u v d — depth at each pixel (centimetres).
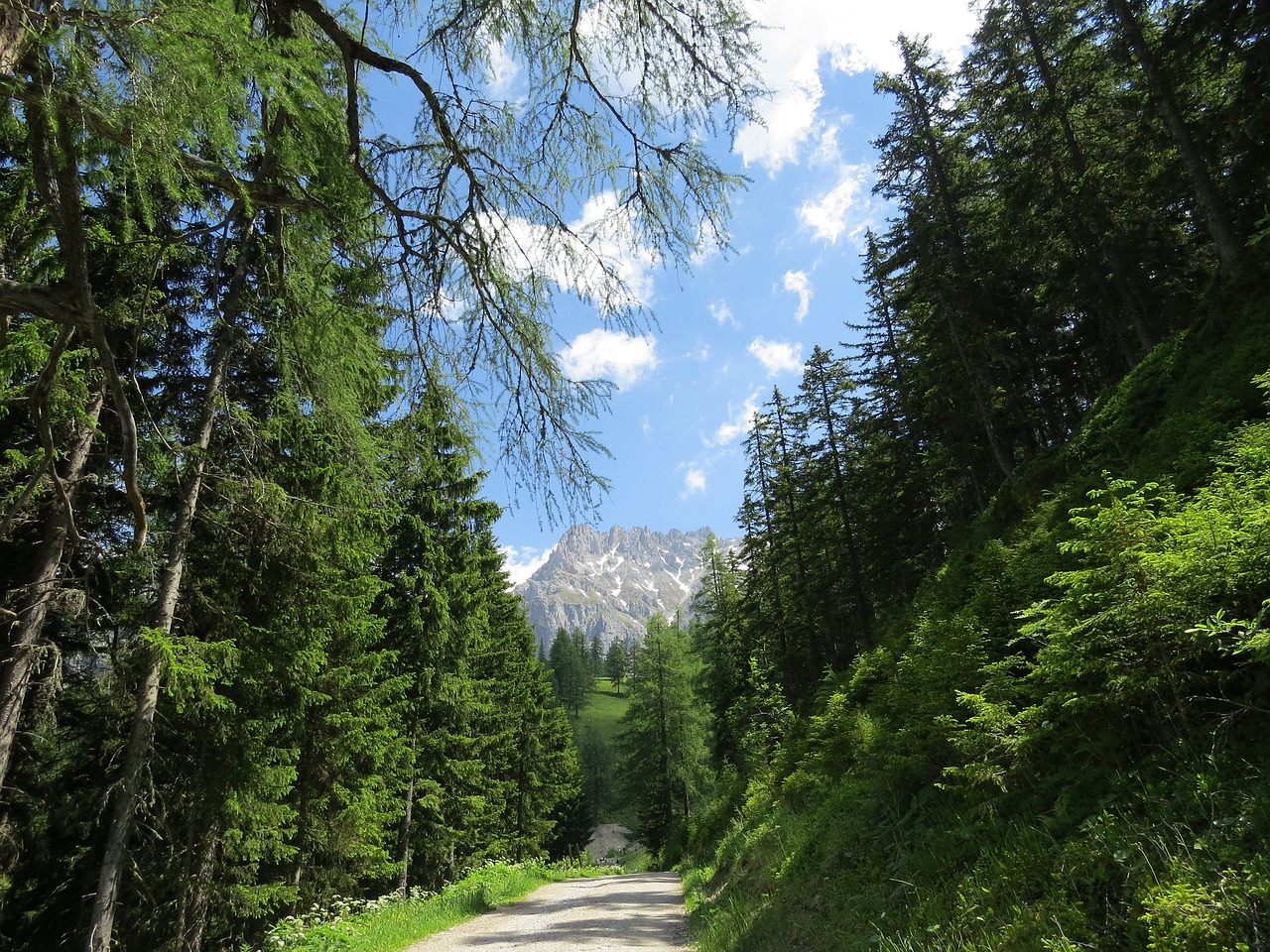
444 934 1116
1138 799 410
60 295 379
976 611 823
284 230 507
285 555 1003
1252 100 1225
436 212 493
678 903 1541
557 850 5453
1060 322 2209
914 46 2098
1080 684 497
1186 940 289
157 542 908
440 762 1964
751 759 2353
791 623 3119
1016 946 389
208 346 989
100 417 909
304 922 1158
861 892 672
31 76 307
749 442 3353
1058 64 1708
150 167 352
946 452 2066
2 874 889
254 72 324
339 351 527
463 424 522
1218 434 786
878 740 864
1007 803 557
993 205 2062
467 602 1961
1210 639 402
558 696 11325
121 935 934
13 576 910
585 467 501
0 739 745
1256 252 1129
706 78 446
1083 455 1248
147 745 823
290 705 1050
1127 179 1706
